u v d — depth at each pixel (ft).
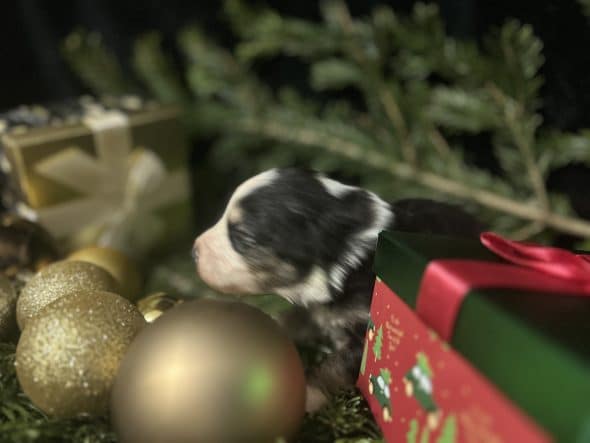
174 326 0.77
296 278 0.95
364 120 1.57
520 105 1.27
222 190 1.86
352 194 0.98
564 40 1.25
